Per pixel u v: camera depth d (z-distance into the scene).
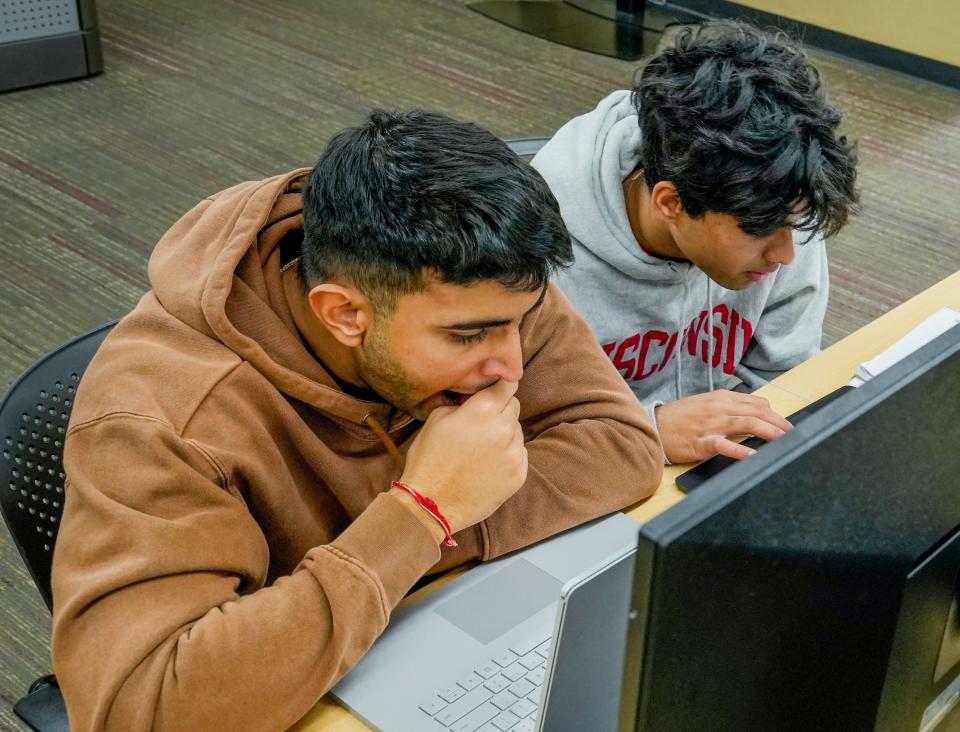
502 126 4.12
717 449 1.38
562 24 4.98
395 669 1.06
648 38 4.88
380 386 1.08
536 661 1.07
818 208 1.31
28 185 3.61
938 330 1.59
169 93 4.27
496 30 4.94
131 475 1.02
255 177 3.71
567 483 1.26
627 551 0.83
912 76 4.67
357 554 1.03
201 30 4.84
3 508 1.19
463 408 1.11
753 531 0.59
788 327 1.83
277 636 0.98
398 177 0.97
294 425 1.13
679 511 0.56
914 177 3.91
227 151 3.86
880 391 0.64
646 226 1.57
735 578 0.59
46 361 1.23
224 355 1.10
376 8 5.14
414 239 0.95
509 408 1.12
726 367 1.81
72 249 3.29
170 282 1.13
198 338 1.10
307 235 1.04
